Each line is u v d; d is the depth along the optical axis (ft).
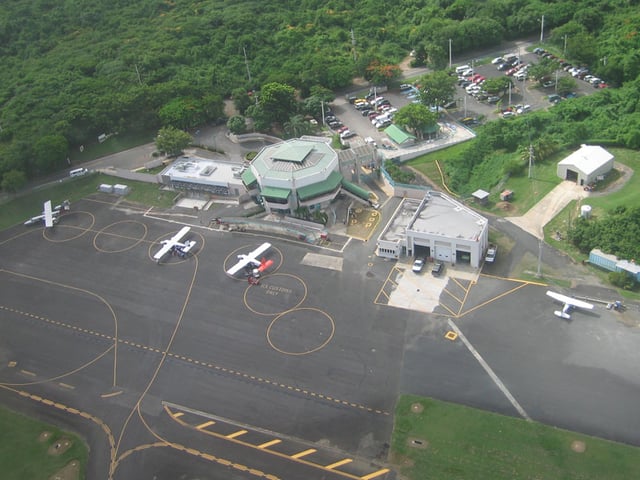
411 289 465.88
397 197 578.66
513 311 433.48
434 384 388.16
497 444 347.15
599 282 449.48
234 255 529.04
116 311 484.33
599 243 469.57
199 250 540.52
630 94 654.53
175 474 355.77
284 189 555.69
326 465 349.00
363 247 518.37
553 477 327.26
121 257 545.03
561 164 561.84
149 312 478.59
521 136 631.97
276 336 440.04
